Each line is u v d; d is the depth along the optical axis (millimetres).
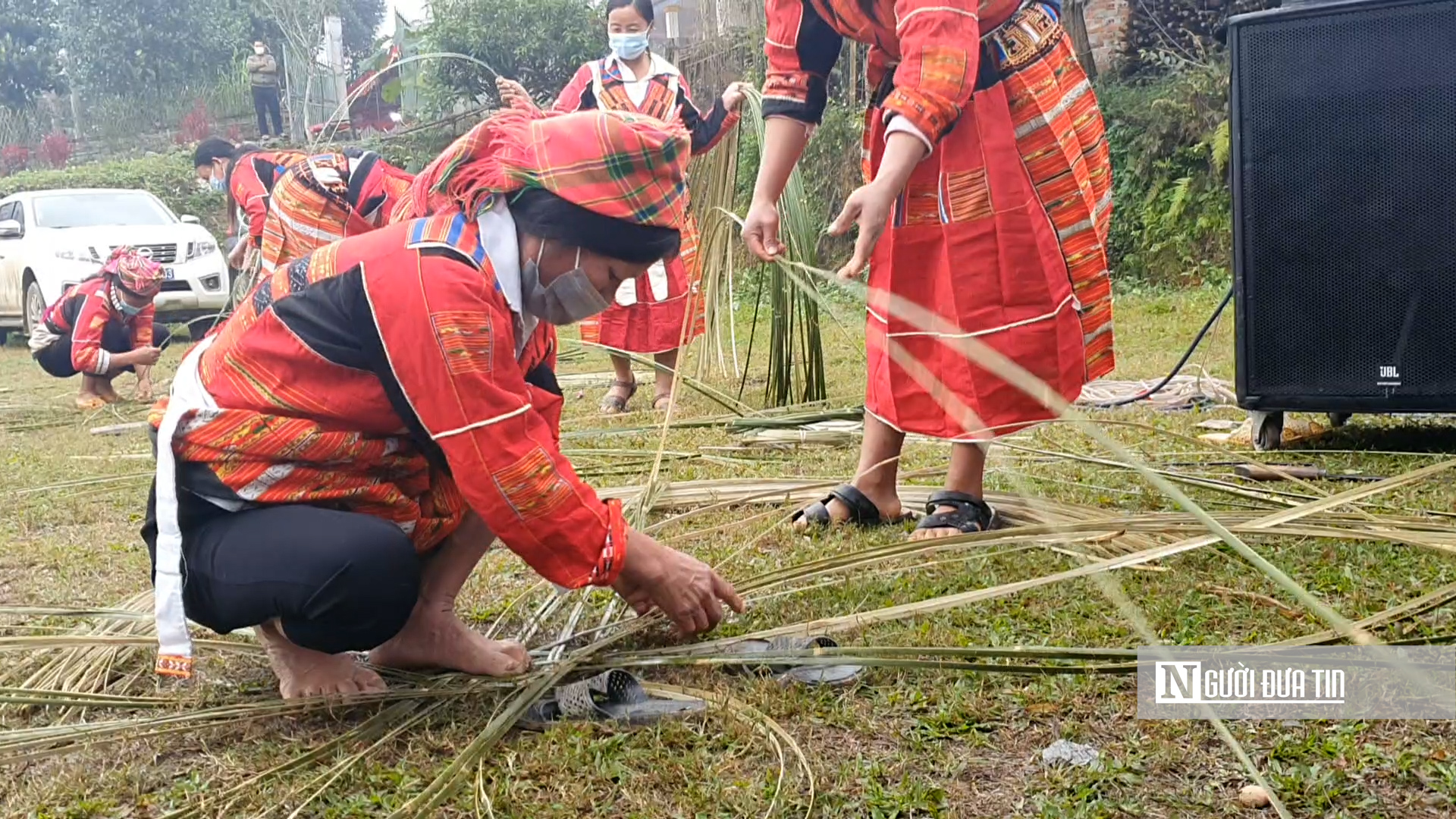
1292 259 3752
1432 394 3658
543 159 1816
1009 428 2750
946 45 2441
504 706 1995
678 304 5371
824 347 6934
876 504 3092
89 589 2924
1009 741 1820
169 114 22984
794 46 2715
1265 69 3746
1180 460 3568
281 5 19500
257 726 1986
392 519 2025
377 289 1843
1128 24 10633
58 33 26391
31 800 1782
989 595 2250
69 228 10938
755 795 1676
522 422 1876
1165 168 9508
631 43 4965
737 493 3408
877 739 1842
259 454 1896
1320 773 1656
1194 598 2332
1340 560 2518
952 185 2707
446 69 12914
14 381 8508
